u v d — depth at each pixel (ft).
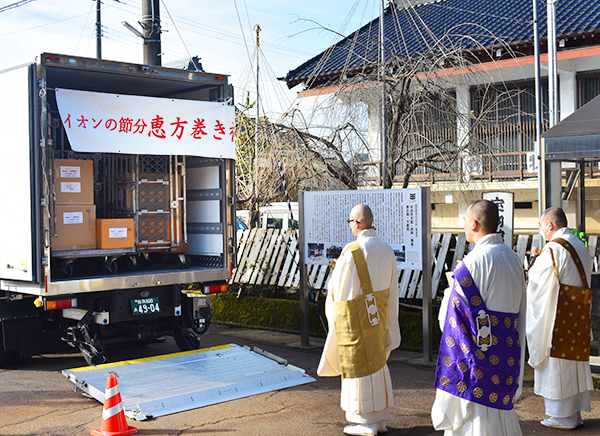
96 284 17.44
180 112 19.51
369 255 13.26
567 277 13.64
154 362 18.20
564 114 40.73
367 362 12.96
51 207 16.62
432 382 17.42
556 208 14.61
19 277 17.03
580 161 22.74
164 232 21.04
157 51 33.35
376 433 13.00
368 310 13.06
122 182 20.65
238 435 13.15
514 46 38.83
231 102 20.72
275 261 27.81
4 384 17.65
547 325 13.64
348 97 27.63
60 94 17.25
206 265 21.97
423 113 26.89
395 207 19.81
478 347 10.44
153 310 19.27
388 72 26.66
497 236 10.98
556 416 13.43
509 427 10.61
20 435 13.25
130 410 14.32
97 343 18.61
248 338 24.52
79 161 18.86
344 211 21.09
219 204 21.34
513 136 40.93
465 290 10.55
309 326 24.81
